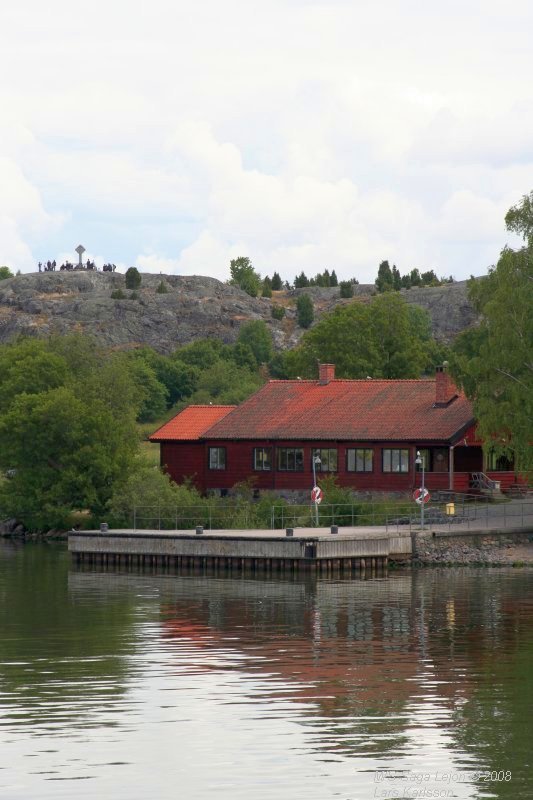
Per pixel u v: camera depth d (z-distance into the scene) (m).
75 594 62.34
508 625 50.84
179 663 42.56
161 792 27.66
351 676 40.06
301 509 84.19
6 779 28.55
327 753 30.53
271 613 54.91
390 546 73.00
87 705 35.75
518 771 29.11
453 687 38.31
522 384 81.94
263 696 37.00
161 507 86.88
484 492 90.94
